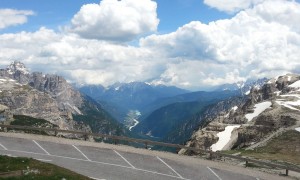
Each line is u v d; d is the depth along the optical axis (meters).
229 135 136.50
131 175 51.03
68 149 64.31
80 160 57.69
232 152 82.44
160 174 52.09
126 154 62.47
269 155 76.81
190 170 54.72
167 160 59.72
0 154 58.47
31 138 71.38
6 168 48.28
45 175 45.75
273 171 56.94
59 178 45.00
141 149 66.44
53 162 55.88
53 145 66.75
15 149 62.69
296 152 82.25
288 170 57.56
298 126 107.88
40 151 62.16
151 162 58.09
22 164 50.47
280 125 121.31
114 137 69.56
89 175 50.22
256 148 90.62
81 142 69.88
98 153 62.41
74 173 48.56
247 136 124.38
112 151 64.06
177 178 50.62
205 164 58.44
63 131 74.19
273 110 135.62
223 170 55.56
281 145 89.19
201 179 50.66
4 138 70.62
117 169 53.62
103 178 49.16
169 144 65.69
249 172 55.25
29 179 43.53
